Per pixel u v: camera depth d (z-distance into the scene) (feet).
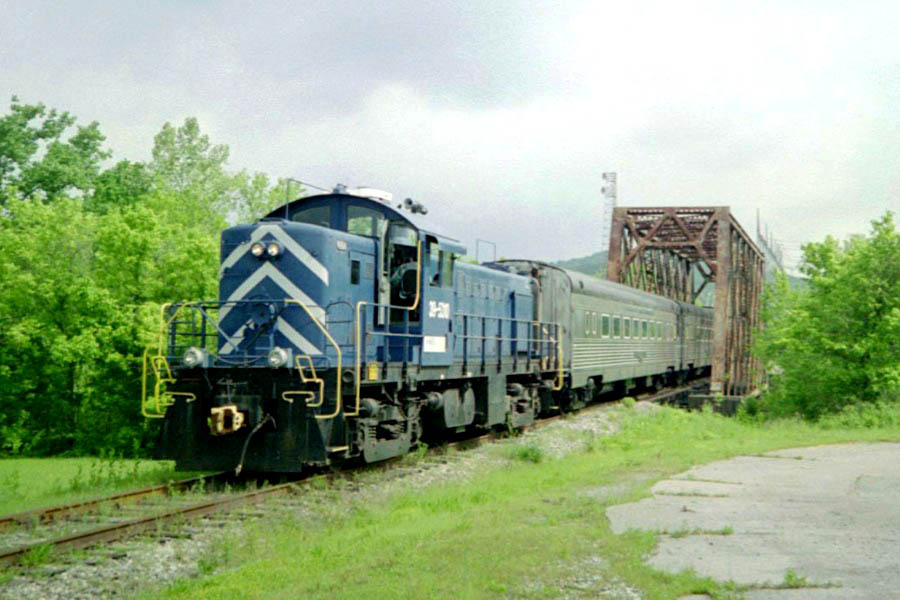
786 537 29.09
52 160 132.57
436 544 27.81
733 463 50.16
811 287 94.79
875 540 28.55
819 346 90.27
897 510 34.19
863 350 84.89
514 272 77.61
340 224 49.83
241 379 42.86
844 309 89.20
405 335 48.47
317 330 44.01
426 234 50.55
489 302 64.90
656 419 82.58
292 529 32.40
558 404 84.38
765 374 161.68
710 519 32.27
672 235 171.01
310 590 23.50
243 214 126.11
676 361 133.90
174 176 146.92
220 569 27.81
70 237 92.07
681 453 55.16
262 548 29.89
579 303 87.10
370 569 25.35
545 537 28.40
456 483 44.73
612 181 206.28
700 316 154.10
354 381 43.24
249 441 42.73
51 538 30.12
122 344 87.25
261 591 24.13
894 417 75.15
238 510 36.04
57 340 83.71
